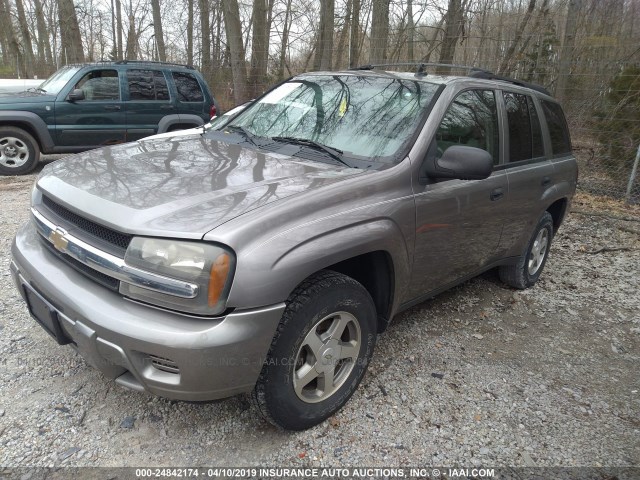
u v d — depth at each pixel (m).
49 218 2.64
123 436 2.54
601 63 8.37
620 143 7.93
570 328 4.07
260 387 2.35
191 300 2.09
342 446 2.58
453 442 2.67
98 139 8.81
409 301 3.26
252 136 3.45
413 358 3.43
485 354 3.57
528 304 4.45
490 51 10.08
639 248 6.16
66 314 2.31
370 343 2.86
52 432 2.53
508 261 4.32
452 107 3.33
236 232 2.13
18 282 2.73
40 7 22.14
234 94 12.52
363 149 3.07
